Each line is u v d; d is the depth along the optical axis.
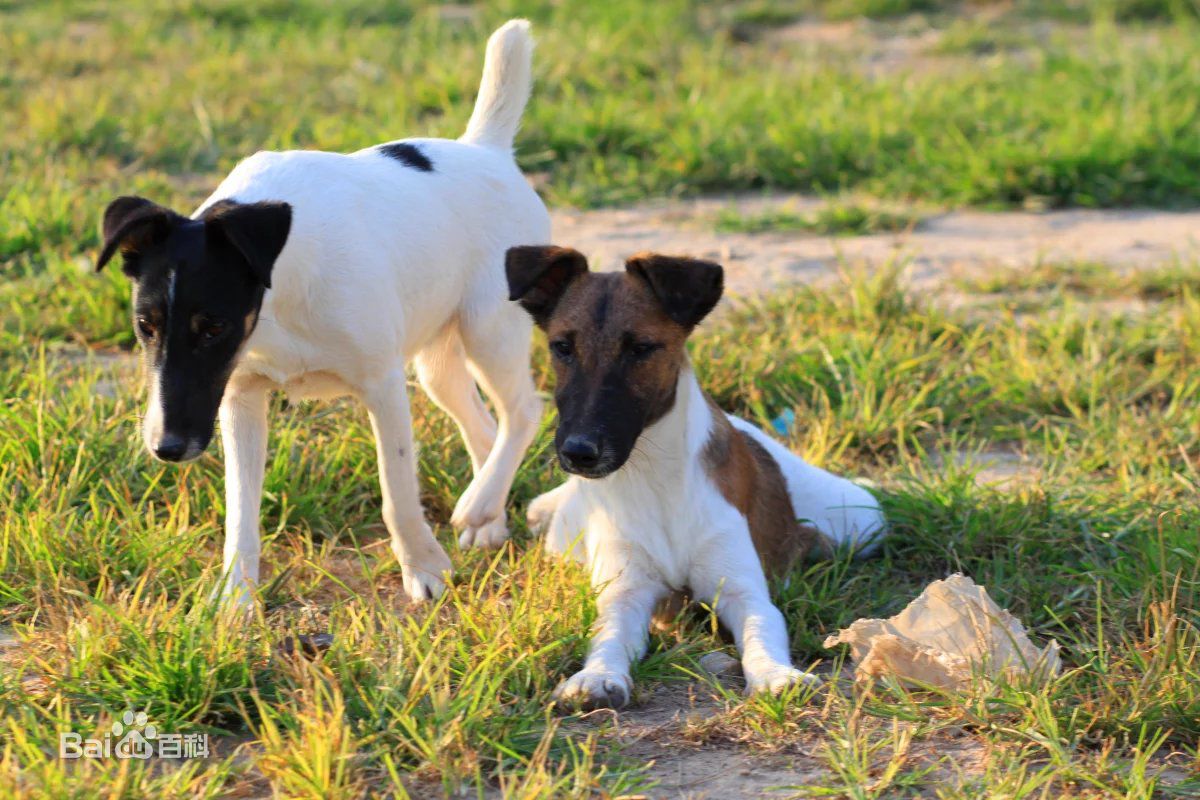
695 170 13.98
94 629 5.40
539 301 6.27
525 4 21.47
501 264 6.95
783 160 14.08
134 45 19.14
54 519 6.44
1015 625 5.71
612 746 4.98
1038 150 13.59
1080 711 5.12
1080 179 13.42
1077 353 9.61
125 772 4.48
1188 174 13.31
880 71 18.23
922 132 14.53
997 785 4.61
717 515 6.18
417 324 6.52
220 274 5.45
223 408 6.09
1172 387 8.91
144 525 6.73
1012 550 6.75
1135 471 7.66
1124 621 5.97
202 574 5.96
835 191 13.91
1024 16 21.16
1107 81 16.02
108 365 9.03
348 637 5.43
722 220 12.61
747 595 6.05
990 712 5.13
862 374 8.76
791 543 6.80
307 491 7.16
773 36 20.39
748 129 14.72
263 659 5.33
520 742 4.96
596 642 5.66
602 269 11.23
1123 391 8.77
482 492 6.95
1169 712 5.11
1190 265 10.97
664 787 4.77
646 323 5.97
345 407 8.00
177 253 5.44
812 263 11.59
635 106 15.38
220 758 4.93
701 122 14.70
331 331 5.93
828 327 9.79
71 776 4.60
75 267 10.20
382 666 5.17
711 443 6.30
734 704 5.32
